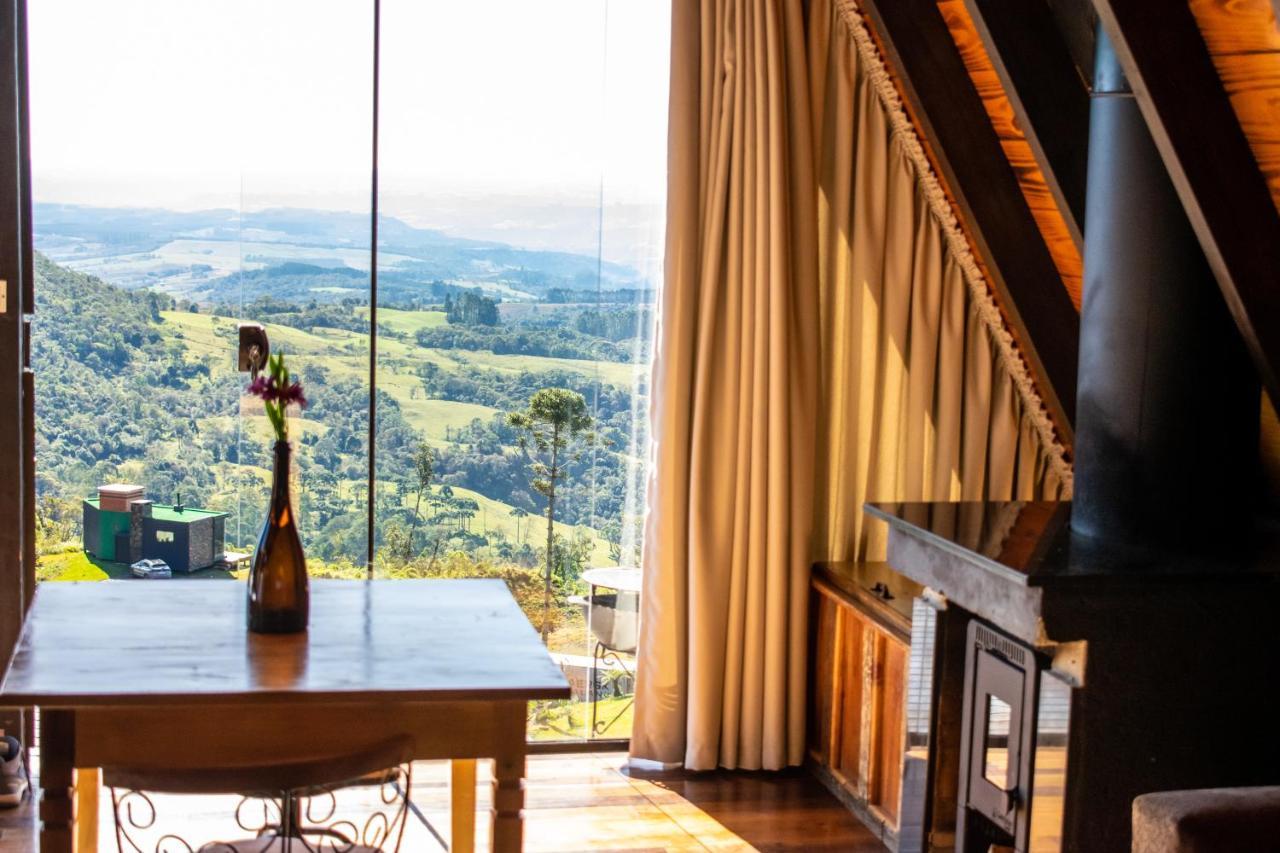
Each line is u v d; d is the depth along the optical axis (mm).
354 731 2387
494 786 2455
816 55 3932
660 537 3951
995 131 3617
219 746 2336
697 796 3836
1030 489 4066
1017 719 2812
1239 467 2920
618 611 4129
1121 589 2652
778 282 3859
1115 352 2896
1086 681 2658
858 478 4102
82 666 2359
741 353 3902
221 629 2646
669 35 3930
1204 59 2572
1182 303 2822
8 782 3574
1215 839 2080
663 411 3924
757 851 3473
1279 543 2920
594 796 3807
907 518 3240
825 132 4031
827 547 4129
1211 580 2648
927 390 4023
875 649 3637
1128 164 2836
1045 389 3855
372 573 3945
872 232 3982
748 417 3912
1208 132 2598
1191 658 2693
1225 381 2859
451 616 2824
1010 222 3652
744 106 3855
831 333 4074
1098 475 2965
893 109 3857
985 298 3910
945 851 3270
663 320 3914
